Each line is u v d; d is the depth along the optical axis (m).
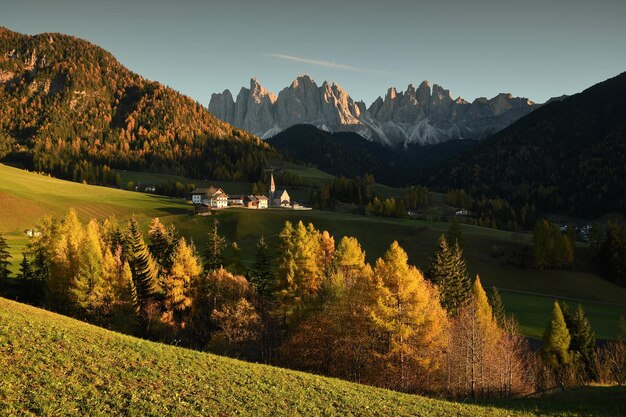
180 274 61.59
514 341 51.97
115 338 30.59
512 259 124.19
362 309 42.09
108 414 19.33
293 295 60.69
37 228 72.94
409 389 38.53
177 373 26.06
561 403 32.41
